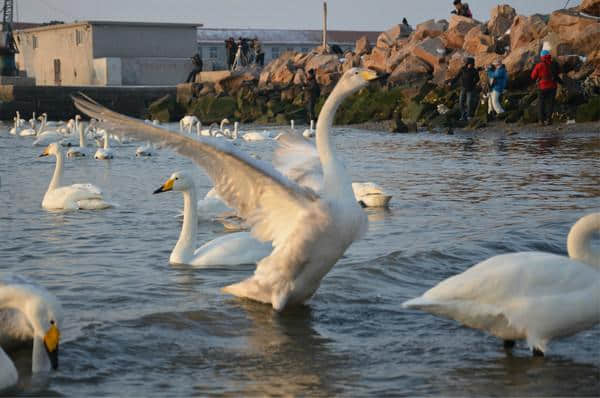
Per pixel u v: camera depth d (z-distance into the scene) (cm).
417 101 4116
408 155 2539
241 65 6475
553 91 3350
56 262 1050
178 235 1250
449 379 645
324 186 792
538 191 1662
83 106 713
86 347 705
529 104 3625
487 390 621
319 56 5572
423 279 955
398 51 5056
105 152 2727
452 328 777
